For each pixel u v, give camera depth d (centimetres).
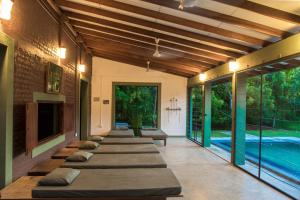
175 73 1099
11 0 299
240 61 603
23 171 365
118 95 1134
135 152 508
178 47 678
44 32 448
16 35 335
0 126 306
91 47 905
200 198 414
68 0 502
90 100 1048
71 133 673
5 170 309
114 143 621
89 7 518
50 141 483
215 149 855
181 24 478
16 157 342
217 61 745
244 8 359
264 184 489
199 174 553
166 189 299
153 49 732
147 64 986
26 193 295
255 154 857
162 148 862
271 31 425
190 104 1108
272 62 459
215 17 412
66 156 482
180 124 1130
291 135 714
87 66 951
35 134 377
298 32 388
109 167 399
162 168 388
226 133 1269
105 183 310
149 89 1146
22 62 354
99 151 511
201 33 545
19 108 347
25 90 365
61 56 548
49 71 459
